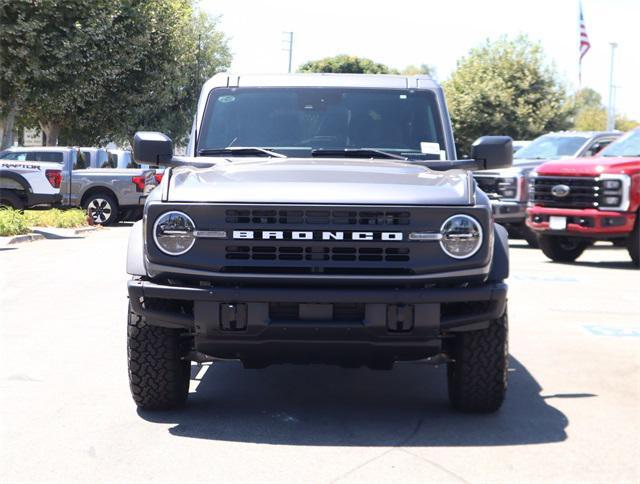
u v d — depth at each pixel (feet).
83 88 119.75
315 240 17.69
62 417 19.52
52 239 65.92
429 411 20.30
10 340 27.78
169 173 19.42
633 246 49.11
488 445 17.72
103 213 83.76
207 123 22.82
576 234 49.90
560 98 160.56
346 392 22.17
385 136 22.65
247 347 18.08
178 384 19.57
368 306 17.63
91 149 86.17
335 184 18.56
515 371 24.47
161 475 15.85
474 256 17.85
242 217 17.79
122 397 21.24
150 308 18.39
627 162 49.08
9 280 41.78
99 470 16.12
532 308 35.24
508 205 60.90
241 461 16.63
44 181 77.87
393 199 17.90
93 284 40.42
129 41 123.34
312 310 17.67
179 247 17.89
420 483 15.51
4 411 19.97
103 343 27.37
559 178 50.55
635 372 24.39
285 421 19.38
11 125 119.03
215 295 17.62
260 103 23.02
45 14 114.42
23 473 15.96
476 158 21.11
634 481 15.74
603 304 36.40
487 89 157.17
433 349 18.15
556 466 16.48
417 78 23.61
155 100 136.77
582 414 20.10
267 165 20.52
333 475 15.88
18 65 114.32
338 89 23.11
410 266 17.75
